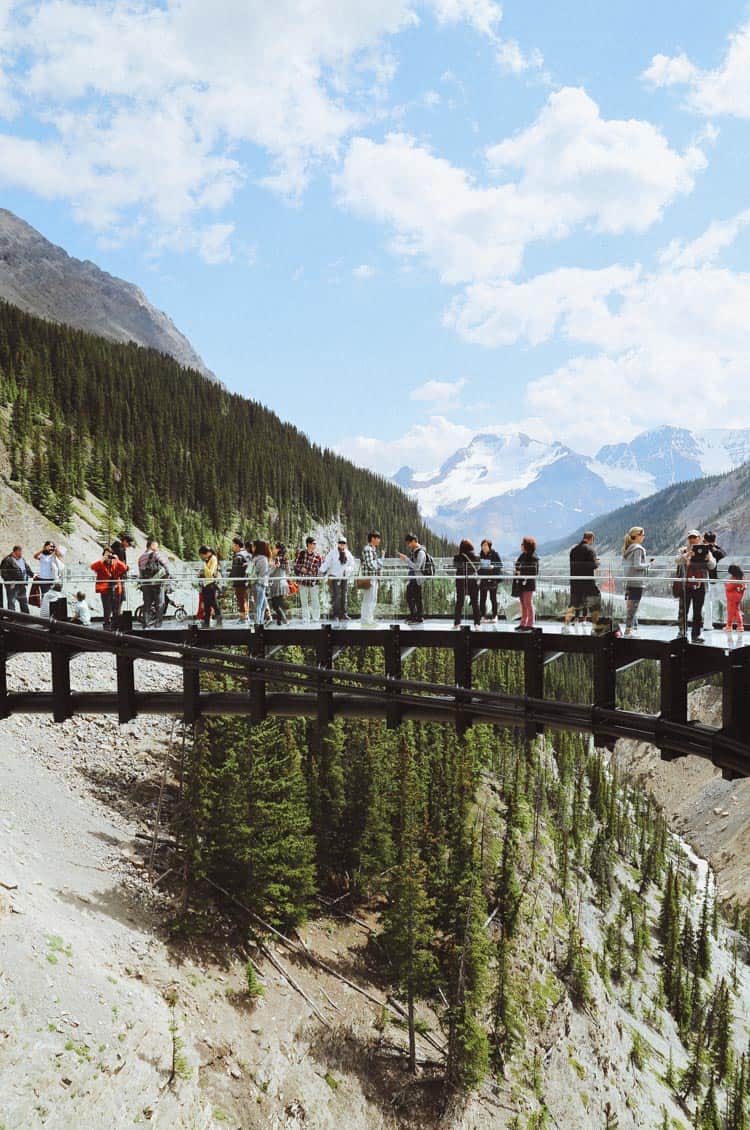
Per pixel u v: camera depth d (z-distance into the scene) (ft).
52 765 141.38
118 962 111.04
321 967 159.43
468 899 185.06
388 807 204.13
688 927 349.20
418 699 51.39
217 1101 107.34
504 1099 170.91
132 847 136.98
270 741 156.56
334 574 62.69
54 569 72.18
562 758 418.51
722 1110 264.11
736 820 540.93
